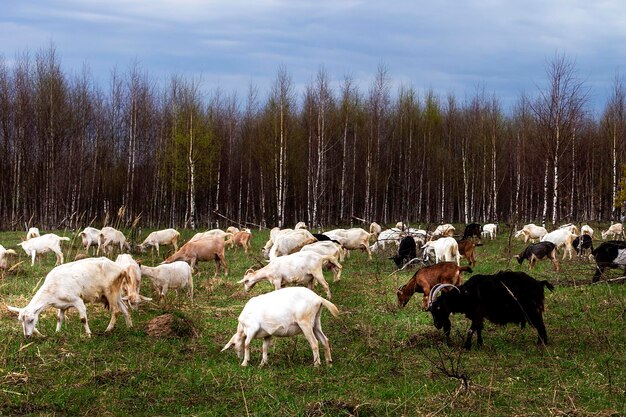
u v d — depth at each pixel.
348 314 13.71
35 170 47.22
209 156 48.72
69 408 7.77
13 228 43.81
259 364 9.89
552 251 19.52
